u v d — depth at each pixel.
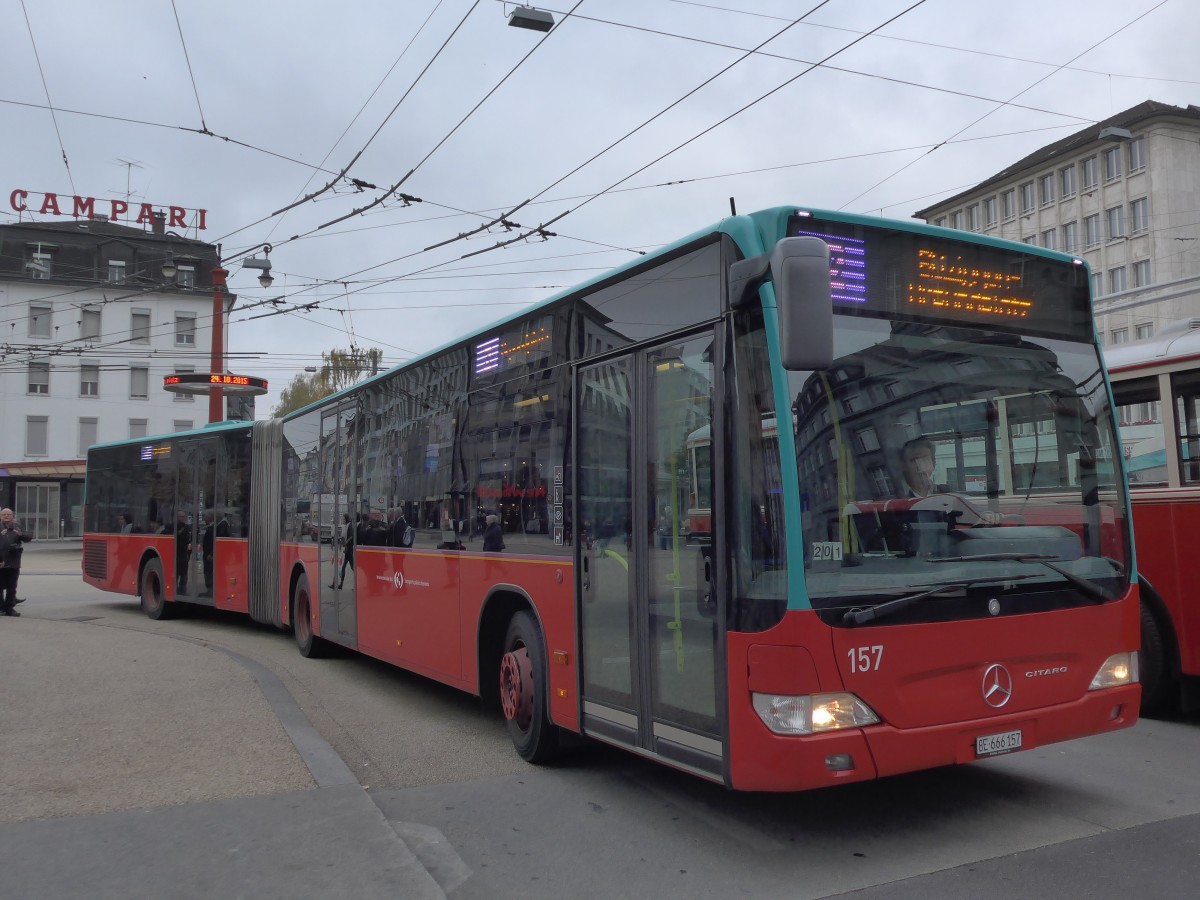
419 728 7.72
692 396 4.96
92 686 8.88
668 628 5.06
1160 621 7.17
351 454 10.17
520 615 6.71
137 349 53.47
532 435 6.56
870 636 4.36
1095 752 6.46
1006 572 4.77
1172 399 7.12
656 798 5.73
